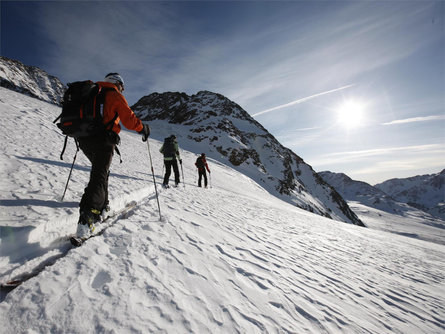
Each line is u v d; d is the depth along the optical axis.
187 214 4.09
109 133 2.20
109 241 2.14
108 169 2.33
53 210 2.31
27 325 1.11
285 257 3.56
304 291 2.57
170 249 2.36
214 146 65.38
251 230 4.55
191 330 1.38
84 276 1.55
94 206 2.10
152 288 1.64
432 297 3.76
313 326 1.93
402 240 12.59
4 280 1.37
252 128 103.94
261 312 1.86
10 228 1.69
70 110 2.00
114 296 1.44
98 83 2.32
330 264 4.00
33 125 7.75
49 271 1.49
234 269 2.47
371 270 4.43
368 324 2.31
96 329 1.18
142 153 15.08
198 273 2.10
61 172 4.18
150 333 1.25
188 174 15.95
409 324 2.62
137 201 4.20
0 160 3.67
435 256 9.07
